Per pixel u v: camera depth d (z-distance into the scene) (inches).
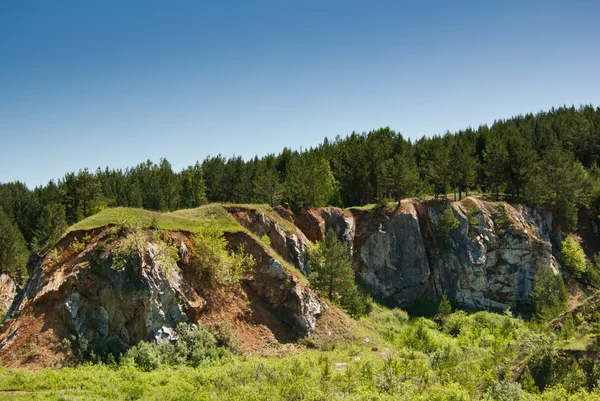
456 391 906.7
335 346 1438.2
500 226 2628.0
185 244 1450.5
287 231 2094.0
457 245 2566.4
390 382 991.0
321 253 1807.3
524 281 2491.4
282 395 924.6
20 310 1191.6
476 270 2506.2
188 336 1248.2
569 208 2719.0
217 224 1561.3
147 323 1213.1
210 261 1440.7
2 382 917.8
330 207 2518.5
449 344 1567.4
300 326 1456.7
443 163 2763.3
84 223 1366.9
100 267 1234.0
